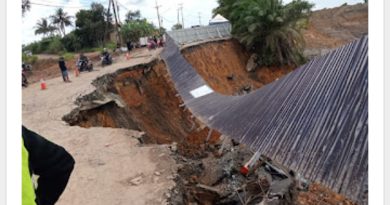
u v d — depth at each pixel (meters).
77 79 17.91
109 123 13.42
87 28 49.59
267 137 5.88
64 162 2.13
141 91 18.50
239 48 32.47
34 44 51.84
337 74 5.50
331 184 4.09
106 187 6.42
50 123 10.52
